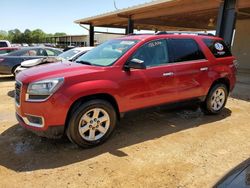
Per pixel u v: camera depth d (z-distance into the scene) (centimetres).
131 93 439
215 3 1008
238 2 944
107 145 427
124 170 352
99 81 405
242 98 793
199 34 564
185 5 1150
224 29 935
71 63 461
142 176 338
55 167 357
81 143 403
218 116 596
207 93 564
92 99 407
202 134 482
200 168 360
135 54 451
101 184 321
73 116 388
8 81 1099
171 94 495
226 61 590
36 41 9712
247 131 503
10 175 337
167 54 494
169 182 327
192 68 520
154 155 396
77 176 337
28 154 393
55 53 1223
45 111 373
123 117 446
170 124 533
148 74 457
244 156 398
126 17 1517
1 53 1230
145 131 491
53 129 380
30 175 337
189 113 609
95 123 412
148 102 466
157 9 1295
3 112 610
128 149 414
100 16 1617
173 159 384
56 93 373
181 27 2117
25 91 384
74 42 6178
